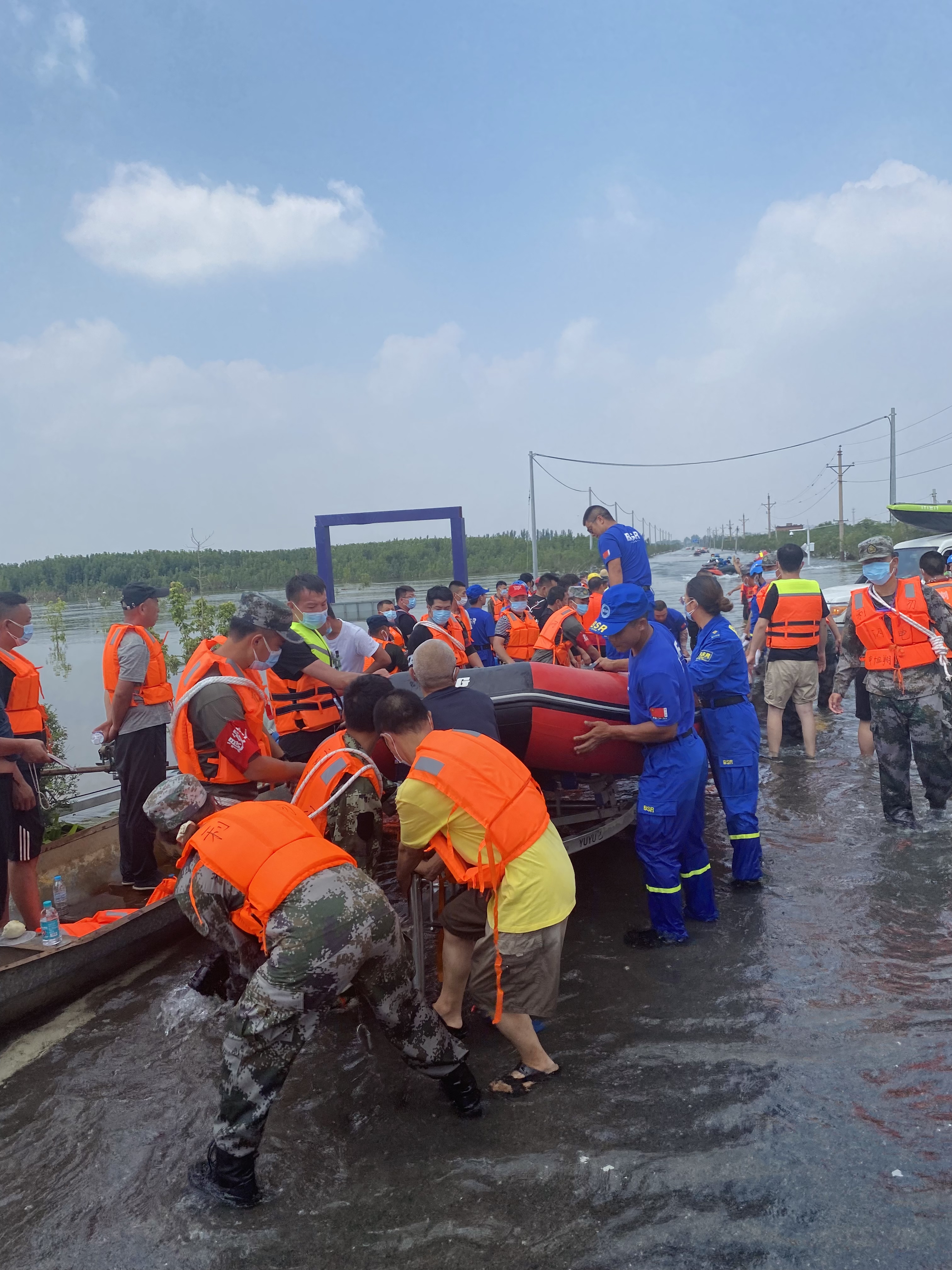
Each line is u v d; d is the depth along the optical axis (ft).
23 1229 8.55
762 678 35.53
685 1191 8.51
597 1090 10.34
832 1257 7.59
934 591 19.25
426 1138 9.66
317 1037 12.10
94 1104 10.68
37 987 12.93
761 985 12.67
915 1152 8.87
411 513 44.88
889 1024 11.35
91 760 32.68
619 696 15.84
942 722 19.26
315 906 8.85
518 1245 7.98
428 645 13.00
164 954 15.24
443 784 10.10
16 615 16.26
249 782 13.93
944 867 16.76
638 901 16.61
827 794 22.31
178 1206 8.77
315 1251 8.08
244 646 13.84
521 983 10.29
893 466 140.87
